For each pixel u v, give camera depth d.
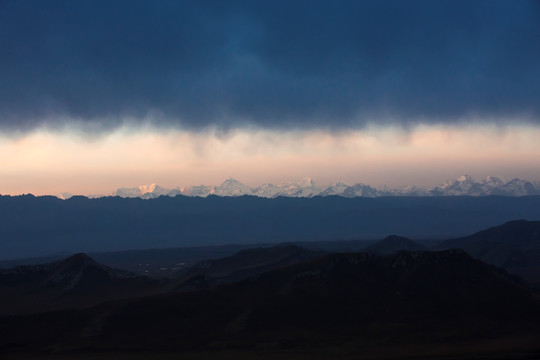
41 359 151.88
